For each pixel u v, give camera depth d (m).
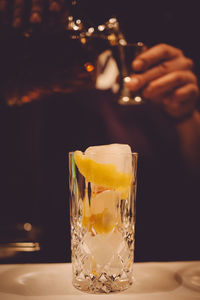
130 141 1.15
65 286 0.39
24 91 0.61
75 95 1.13
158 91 0.82
